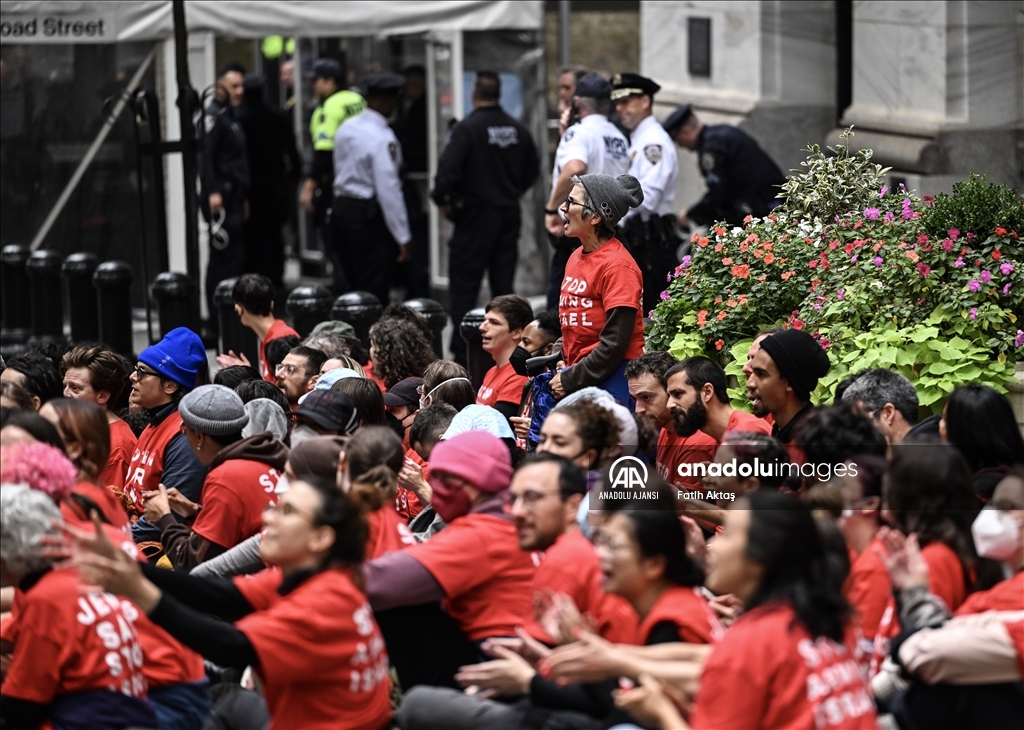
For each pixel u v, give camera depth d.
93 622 13.47
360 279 37.62
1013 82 34.75
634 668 12.04
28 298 38.22
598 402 15.70
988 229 21.64
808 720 11.11
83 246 39.97
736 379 22.20
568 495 14.02
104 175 39.91
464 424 18.06
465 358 35.16
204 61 40.88
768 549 11.41
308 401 17.34
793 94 38.41
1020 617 12.77
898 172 35.47
